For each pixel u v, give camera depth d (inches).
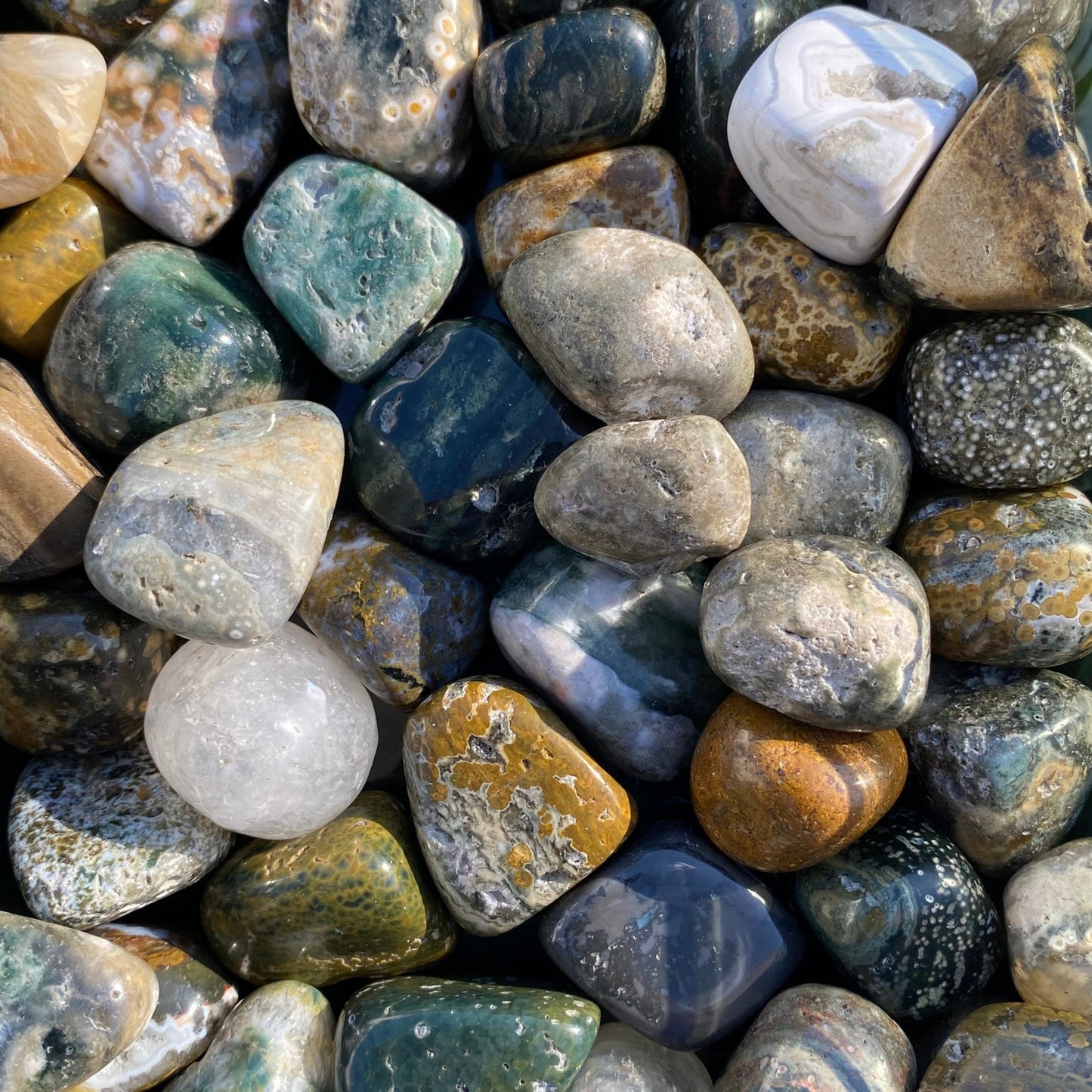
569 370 7.2
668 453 6.8
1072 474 7.3
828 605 6.9
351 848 7.3
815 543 7.1
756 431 7.4
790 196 7.2
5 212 7.6
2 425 7.1
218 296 7.4
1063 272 6.8
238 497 6.9
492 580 7.9
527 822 7.2
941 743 7.3
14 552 7.2
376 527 7.7
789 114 7.0
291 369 7.6
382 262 7.4
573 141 7.3
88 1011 6.8
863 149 6.9
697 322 7.1
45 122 7.2
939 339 7.3
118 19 7.6
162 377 7.2
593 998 7.4
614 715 7.4
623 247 7.1
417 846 7.5
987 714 7.3
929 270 7.0
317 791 7.2
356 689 7.5
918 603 7.0
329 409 7.6
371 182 7.4
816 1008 7.1
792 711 7.0
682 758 7.5
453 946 7.6
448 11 7.3
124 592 6.9
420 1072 7.0
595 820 7.2
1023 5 7.3
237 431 7.2
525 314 7.2
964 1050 7.0
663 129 7.6
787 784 6.9
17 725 7.3
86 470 7.3
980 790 7.3
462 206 7.9
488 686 7.3
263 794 7.2
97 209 7.5
